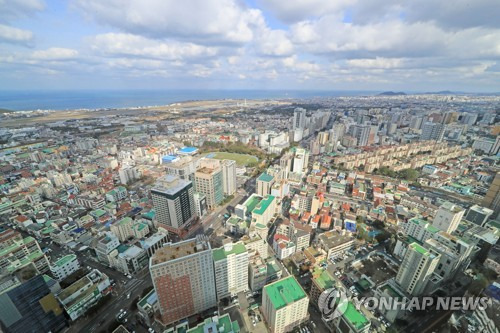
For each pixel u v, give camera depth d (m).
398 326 158.12
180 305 157.75
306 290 189.25
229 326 134.75
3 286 140.75
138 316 168.12
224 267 168.25
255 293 184.38
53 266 194.50
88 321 165.12
